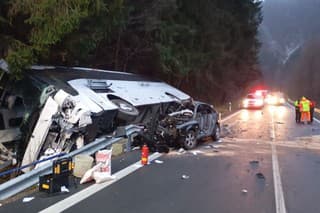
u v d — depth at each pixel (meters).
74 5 10.04
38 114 10.66
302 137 17.47
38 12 9.77
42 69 12.38
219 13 35.31
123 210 6.34
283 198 7.32
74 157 9.28
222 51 35.66
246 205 6.80
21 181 7.16
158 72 25.91
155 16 21.30
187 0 28.02
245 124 23.22
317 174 9.62
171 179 8.62
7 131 10.65
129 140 12.37
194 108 14.39
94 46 13.86
